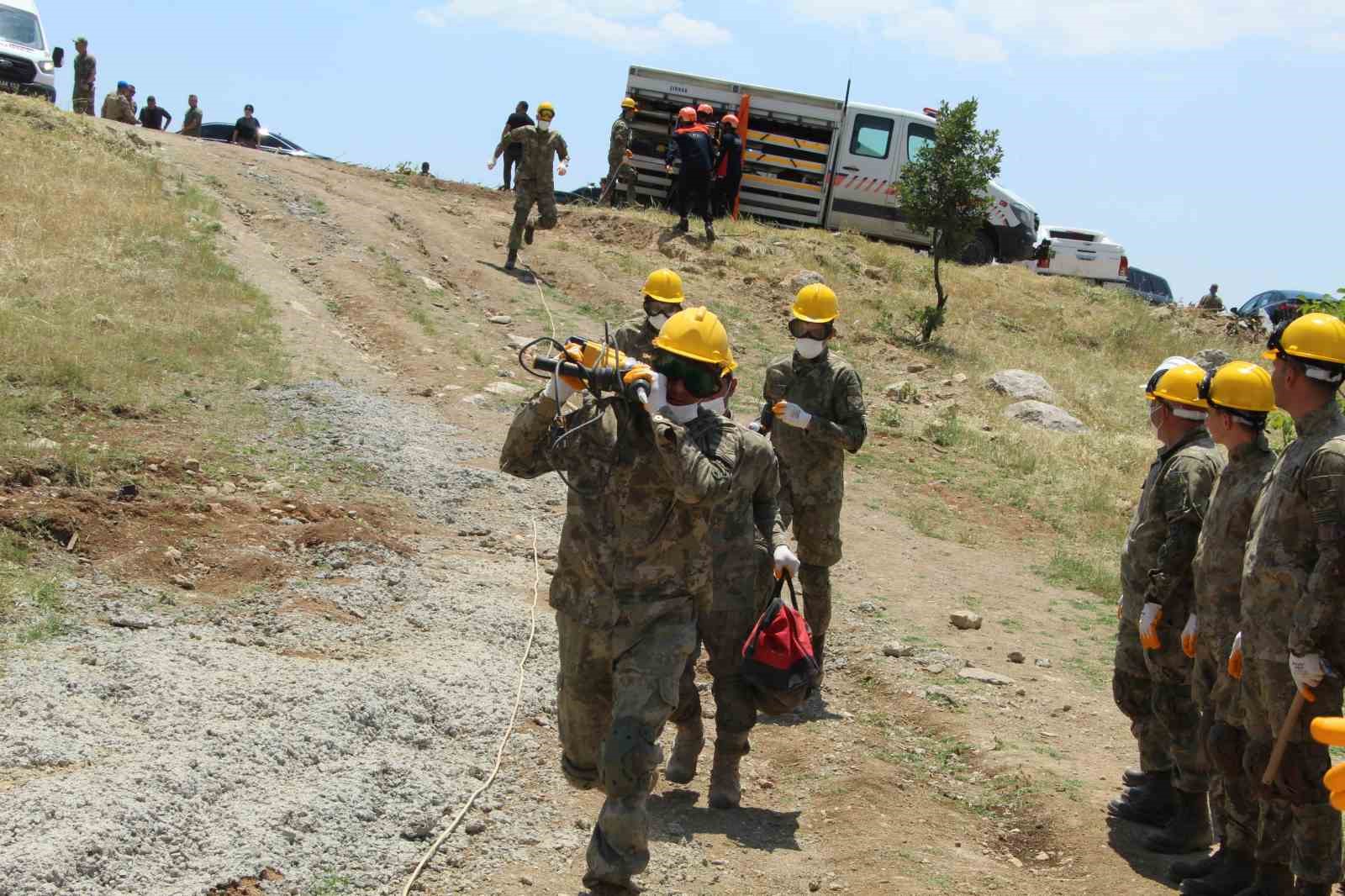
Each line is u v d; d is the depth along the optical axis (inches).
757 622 226.8
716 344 176.7
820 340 285.6
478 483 390.6
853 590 376.2
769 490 229.6
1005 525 479.8
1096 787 246.4
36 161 629.6
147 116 1121.4
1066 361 771.4
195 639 238.7
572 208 848.9
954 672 313.4
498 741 227.1
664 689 166.7
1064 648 345.7
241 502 325.7
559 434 172.6
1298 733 176.1
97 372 390.9
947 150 742.5
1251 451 193.5
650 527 170.4
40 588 245.6
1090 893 204.2
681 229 813.9
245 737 198.2
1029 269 1082.7
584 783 180.4
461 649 262.7
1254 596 181.6
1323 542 168.6
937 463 549.6
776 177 935.0
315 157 940.0
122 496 307.6
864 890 197.2
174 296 497.0
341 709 215.8
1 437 318.3
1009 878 209.3
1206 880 199.2
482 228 772.6
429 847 186.5
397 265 642.8
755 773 248.1
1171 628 215.2
